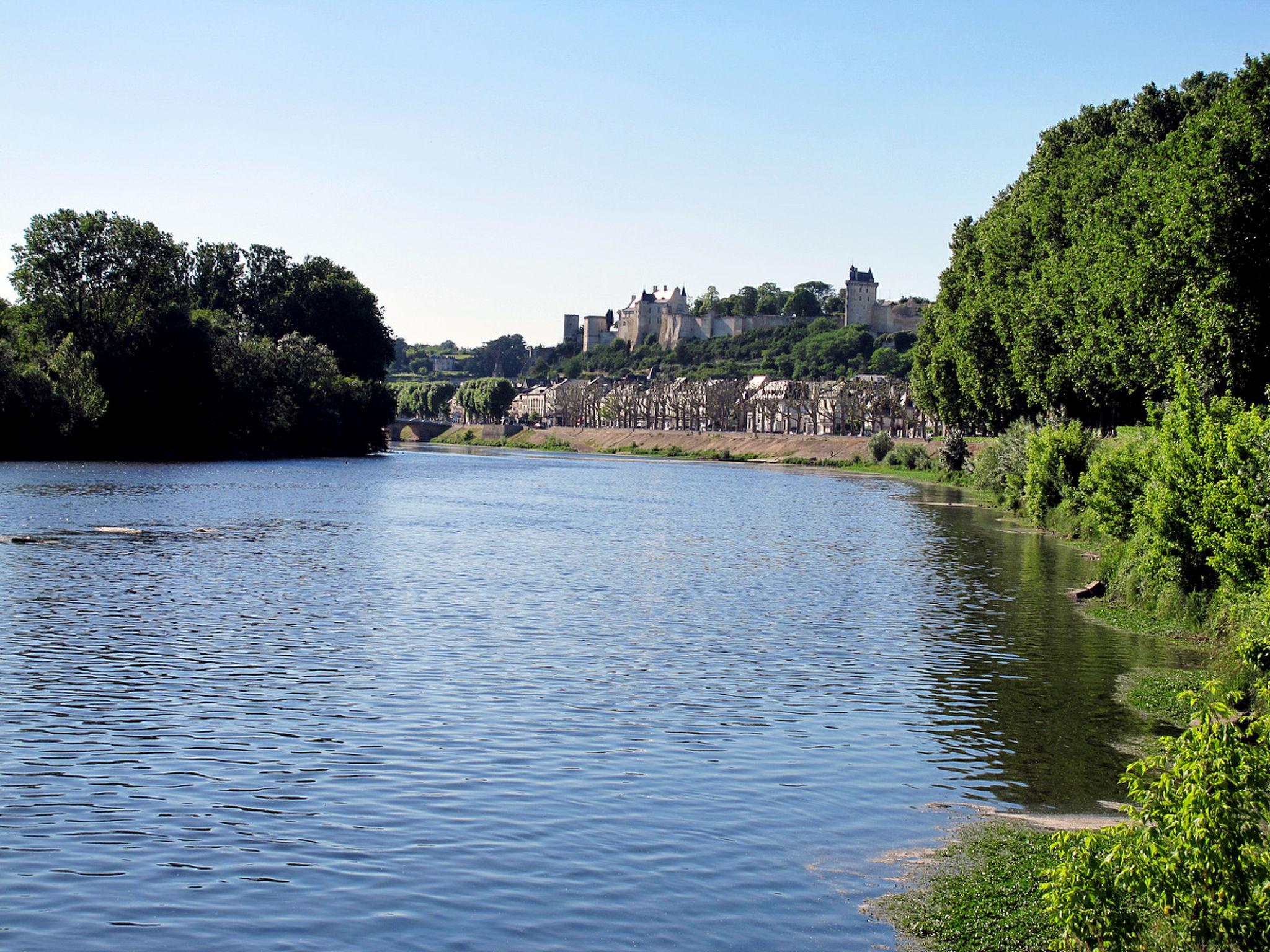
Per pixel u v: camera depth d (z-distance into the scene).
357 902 18.98
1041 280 96.50
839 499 116.56
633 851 21.22
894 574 58.81
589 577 56.59
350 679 33.78
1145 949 15.55
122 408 147.62
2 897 18.95
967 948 17.33
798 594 51.69
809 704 31.83
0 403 136.12
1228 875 15.07
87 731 28.19
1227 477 38.97
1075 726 29.69
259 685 32.88
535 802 23.72
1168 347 65.00
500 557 64.19
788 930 18.09
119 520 77.62
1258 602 34.03
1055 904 16.20
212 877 19.86
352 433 195.62
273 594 48.88
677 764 26.36
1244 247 61.31
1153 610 46.16
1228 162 62.12
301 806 23.27
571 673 35.19
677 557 65.44
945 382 131.75
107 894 19.12
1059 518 81.44
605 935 17.94
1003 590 53.28
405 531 76.62
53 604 44.81
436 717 29.88
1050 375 91.50
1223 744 15.77
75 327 147.62
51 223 145.38
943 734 28.83
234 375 162.75
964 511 101.69
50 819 22.36
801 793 24.47
